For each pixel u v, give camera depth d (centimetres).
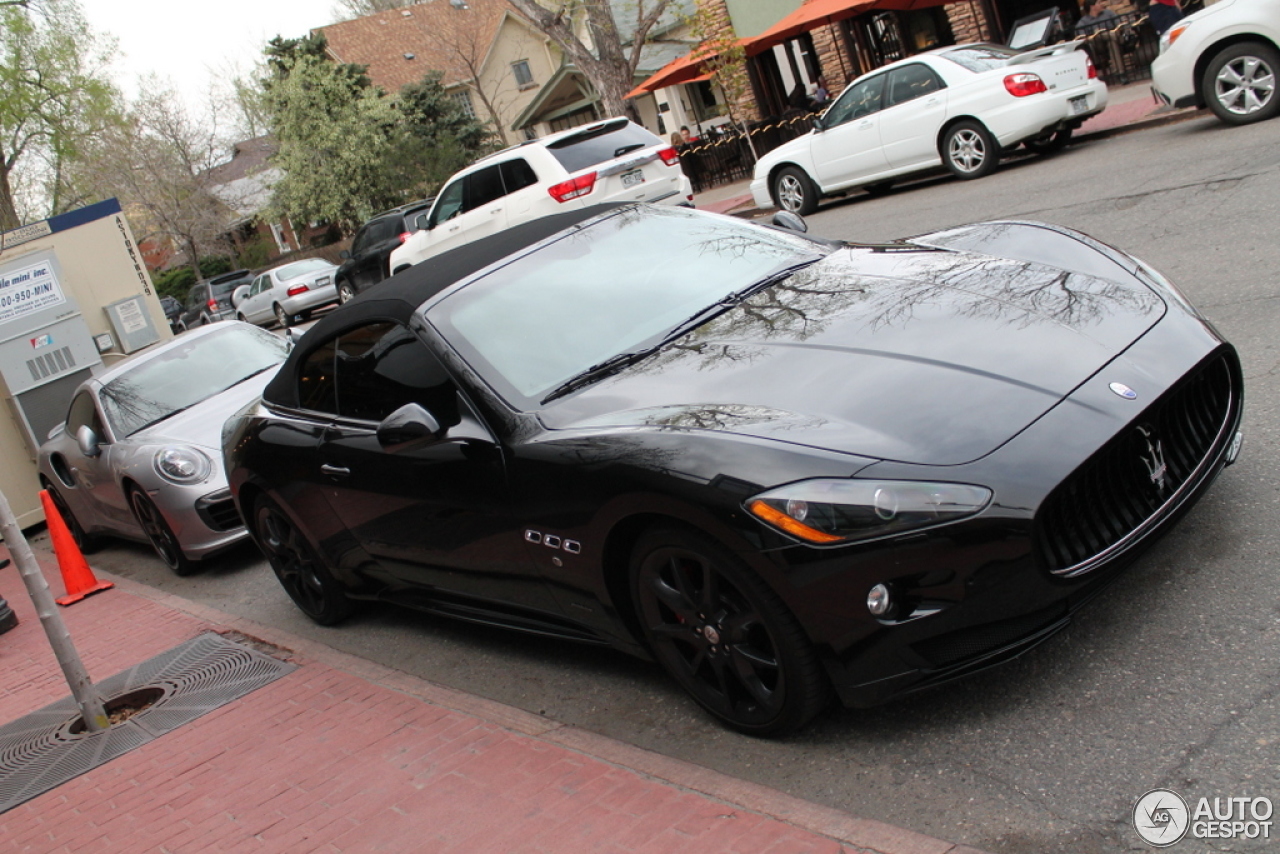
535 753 337
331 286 2673
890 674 276
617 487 308
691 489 288
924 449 275
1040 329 321
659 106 3612
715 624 307
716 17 1942
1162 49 1073
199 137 4684
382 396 418
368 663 466
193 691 495
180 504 686
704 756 321
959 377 298
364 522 449
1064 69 1186
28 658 640
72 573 747
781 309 369
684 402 323
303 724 418
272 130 4162
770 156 1455
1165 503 296
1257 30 978
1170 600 315
